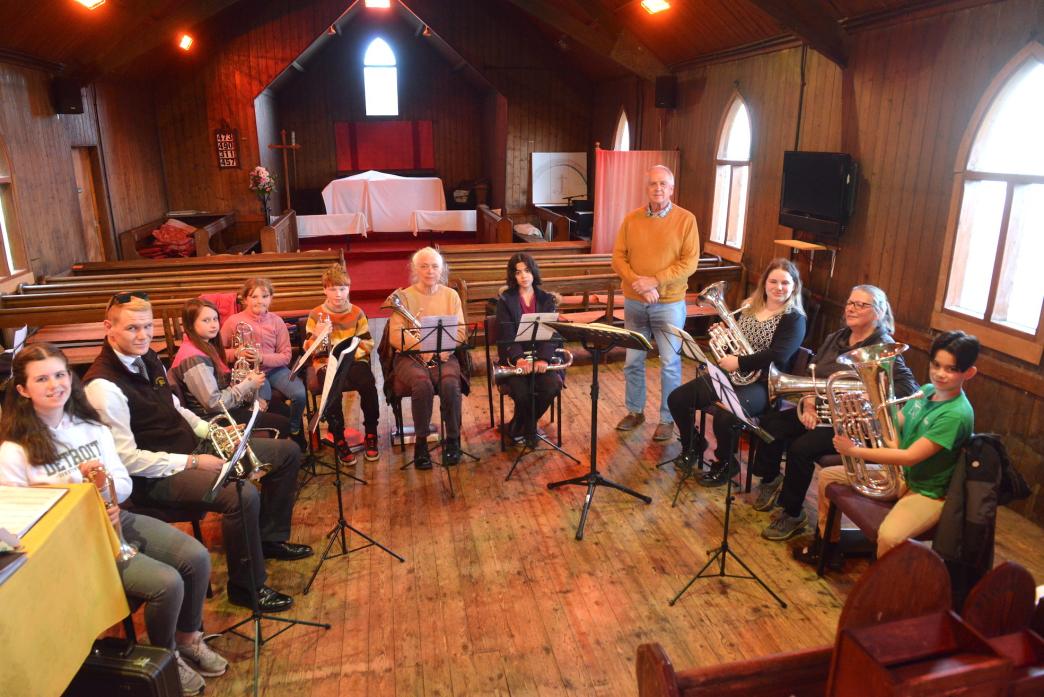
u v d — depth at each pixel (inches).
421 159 568.4
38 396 88.3
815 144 223.0
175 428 116.9
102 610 85.9
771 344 151.4
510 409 206.8
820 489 126.7
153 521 103.9
